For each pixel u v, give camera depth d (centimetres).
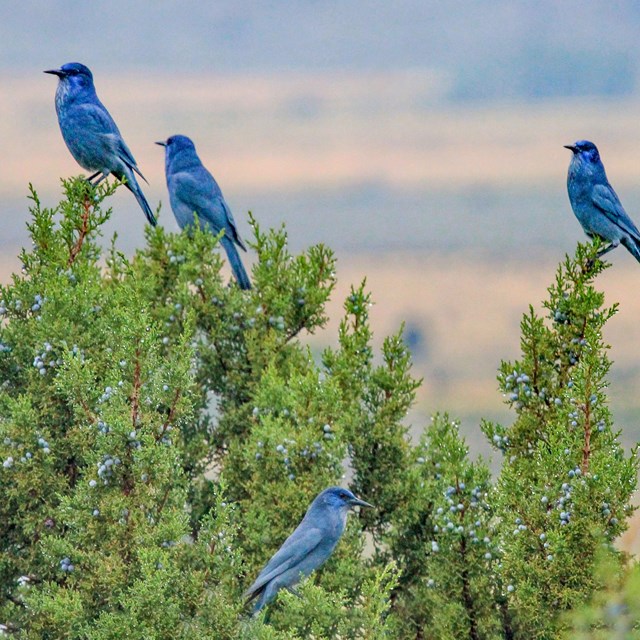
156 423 1518
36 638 1573
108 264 1989
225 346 1970
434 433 1866
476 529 1631
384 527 1856
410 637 1756
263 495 1717
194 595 1444
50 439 1650
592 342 1591
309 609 1495
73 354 1664
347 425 1809
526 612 1547
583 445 1572
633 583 1105
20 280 1791
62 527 1634
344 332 1920
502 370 1741
